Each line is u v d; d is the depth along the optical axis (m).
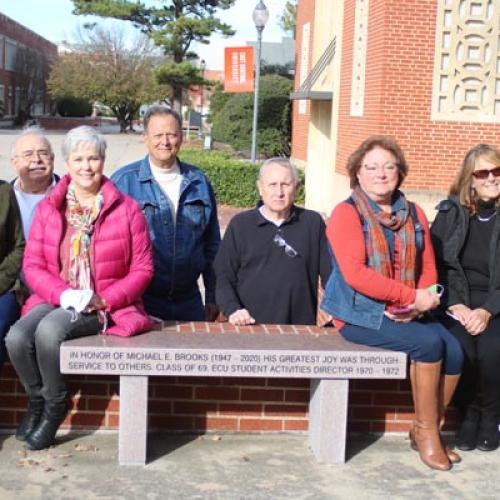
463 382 4.65
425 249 4.46
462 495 4.09
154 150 5.06
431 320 4.58
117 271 4.38
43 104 70.38
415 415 4.54
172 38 39.31
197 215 5.21
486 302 4.66
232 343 4.37
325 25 19.56
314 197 19.94
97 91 56.94
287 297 4.84
